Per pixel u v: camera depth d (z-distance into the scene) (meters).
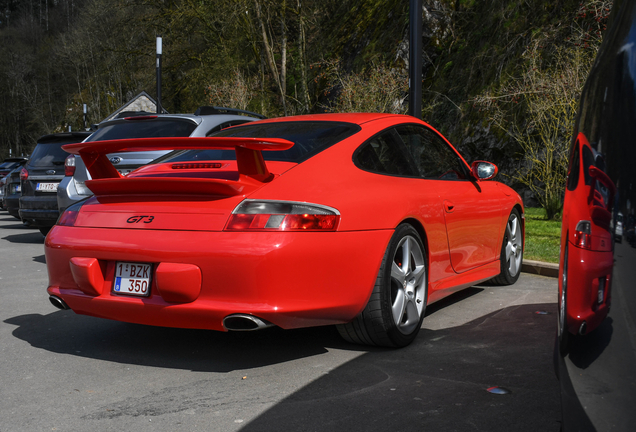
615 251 1.31
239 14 24.33
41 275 5.95
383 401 2.49
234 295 2.59
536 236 7.71
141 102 31.75
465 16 16.67
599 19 9.70
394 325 3.10
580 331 1.41
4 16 75.31
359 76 14.44
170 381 2.77
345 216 2.79
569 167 1.60
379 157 3.32
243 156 2.69
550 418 2.29
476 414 2.34
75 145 2.96
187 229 2.68
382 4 21.61
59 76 63.38
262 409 2.42
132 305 2.78
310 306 2.68
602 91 1.44
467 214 3.96
